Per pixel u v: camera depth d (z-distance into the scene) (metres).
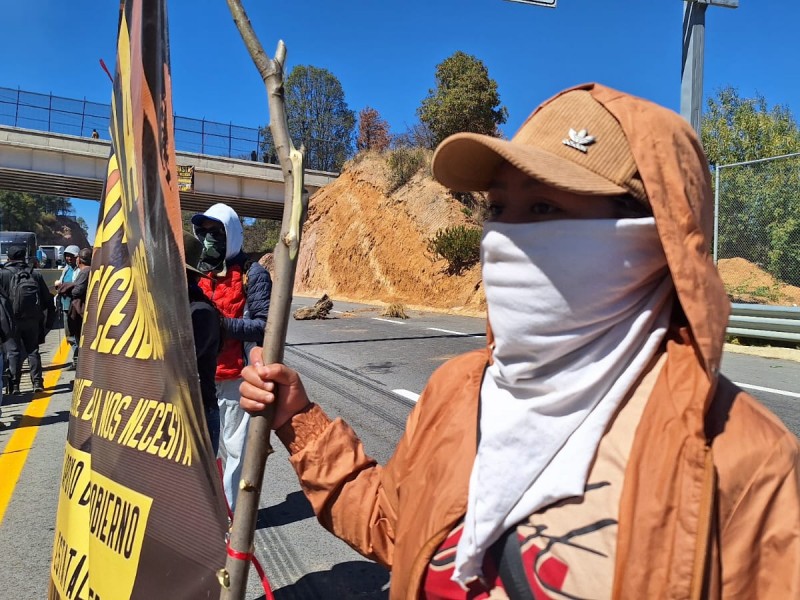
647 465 0.83
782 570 0.77
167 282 1.33
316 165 43.44
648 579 0.78
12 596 2.93
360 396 6.83
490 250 1.00
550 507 0.88
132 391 1.56
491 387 1.07
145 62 1.46
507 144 0.93
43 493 4.27
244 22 1.10
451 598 0.99
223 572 1.15
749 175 11.81
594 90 0.98
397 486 1.22
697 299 0.82
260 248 49.88
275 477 4.44
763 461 0.80
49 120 31.66
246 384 1.22
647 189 0.85
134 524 1.46
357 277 28.69
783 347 10.06
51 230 96.50
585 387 0.90
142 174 1.51
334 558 3.26
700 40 8.03
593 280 0.90
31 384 8.27
